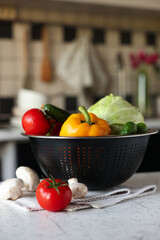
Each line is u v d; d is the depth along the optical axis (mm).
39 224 633
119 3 2631
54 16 2832
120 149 793
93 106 969
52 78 2844
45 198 694
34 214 695
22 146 2012
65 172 821
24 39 2721
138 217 663
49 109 862
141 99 2707
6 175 2084
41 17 2789
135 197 819
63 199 695
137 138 812
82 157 788
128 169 837
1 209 736
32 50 2768
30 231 596
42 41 2793
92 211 709
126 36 3086
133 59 2895
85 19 2934
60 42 2852
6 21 2672
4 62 2691
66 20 2875
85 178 816
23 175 872
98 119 844
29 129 865
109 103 947
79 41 2887
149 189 883
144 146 860
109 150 782
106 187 850
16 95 2740
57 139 786
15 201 777
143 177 1062
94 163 792
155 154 2166
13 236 574
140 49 3148
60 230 599
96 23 2975
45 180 738
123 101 957
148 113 2713
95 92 2959
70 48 2855
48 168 849
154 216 667
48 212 708
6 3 2561
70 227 613
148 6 2719
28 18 2750
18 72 2738
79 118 825
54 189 700
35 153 867
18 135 2014
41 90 2814
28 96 2367
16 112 2416
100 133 788
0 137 1963
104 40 3010
